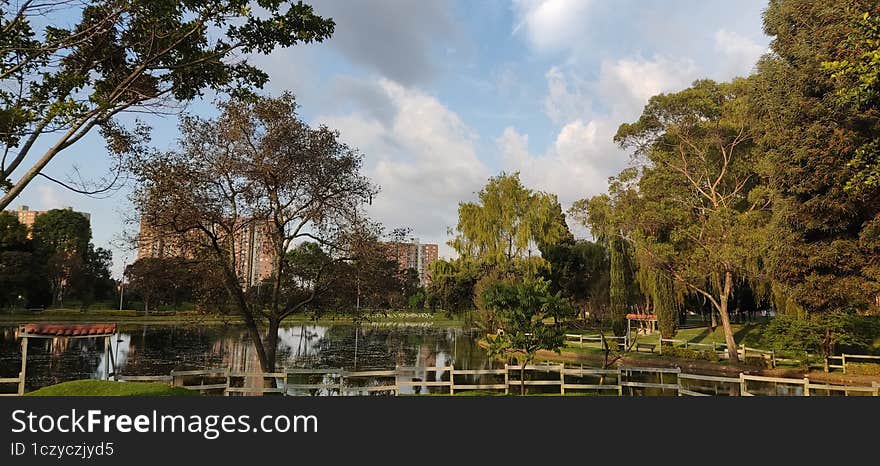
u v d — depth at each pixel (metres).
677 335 36.59
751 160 26.50
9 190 7.99
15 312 52.47
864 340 22.81
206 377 17.81
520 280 32.28
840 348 24.41
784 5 15.15
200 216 13.05
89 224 68.00
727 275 25.88
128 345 31.08
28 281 49.78
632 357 27.22
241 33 9.31
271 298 16.47
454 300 42.62
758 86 17.09
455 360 26.20
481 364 24.69
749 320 48.00
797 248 14.31
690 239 27.34
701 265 24.91
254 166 13.59
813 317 21.50
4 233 48.44
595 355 28.16
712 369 23.53
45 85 8.62
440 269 43.19
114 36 9.20
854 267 13.34
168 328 46.03
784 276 14.95
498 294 13.87
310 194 14.29
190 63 9.12
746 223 23.80
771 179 15.26
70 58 8.95
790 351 22.64
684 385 18.38
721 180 28.95
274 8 9.30
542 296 13.38
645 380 19.59
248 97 10.20
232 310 15.46
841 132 12.09
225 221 13.96
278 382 14.26
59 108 7.71
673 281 30.17
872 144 10.30
